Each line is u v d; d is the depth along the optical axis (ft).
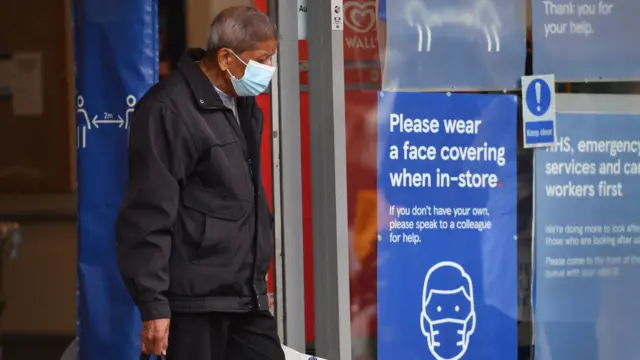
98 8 50.44
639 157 59.52
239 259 40.78
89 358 51.13
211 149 40.09
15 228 61.31
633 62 59.31
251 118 42.50
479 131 57.47
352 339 56.29
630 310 59.77
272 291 55.11
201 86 40.45
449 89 57.06
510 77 57.88
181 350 40.60
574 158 58.80
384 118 56.18
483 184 57.67
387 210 56.39
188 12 55.77
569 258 59.00
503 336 58.23
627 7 59.11
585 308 59.31
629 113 59.31
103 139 50.67
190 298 40.14
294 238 55.06
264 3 55.06
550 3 58.18
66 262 61.98
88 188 50.85
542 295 58.75
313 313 56.34
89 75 50.60
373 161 56.13
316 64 55.31
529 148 58.29
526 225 58.34
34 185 61.62
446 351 57.47
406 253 56.80
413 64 56.54
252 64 40.88
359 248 56.08
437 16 56.85
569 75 58.54
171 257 40.06
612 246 59.47
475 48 57.31
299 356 47.65
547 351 58.95
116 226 39.40
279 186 54.85
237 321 43.04
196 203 40.14
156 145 39.34
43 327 62.34
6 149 61.26
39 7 60.80
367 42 55.88
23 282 62.64
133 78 50.34
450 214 57.26
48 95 61.36
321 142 55.52
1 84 61.16
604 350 59.67
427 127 56.85
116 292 50.90
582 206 59.06
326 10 54.54
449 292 57.41
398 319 56.75
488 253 57.82
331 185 55.06
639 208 59.57
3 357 61.67
